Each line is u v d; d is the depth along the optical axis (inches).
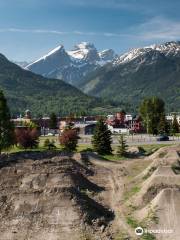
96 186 3171.8
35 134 5211.6
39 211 2327.8
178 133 7303.2
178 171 3154.5
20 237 2167.8
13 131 4126.5
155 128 7150.6
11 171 3223.4
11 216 2342.5
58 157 3754.9
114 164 4074.8
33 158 3858.3
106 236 2110.0
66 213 2282.2
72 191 2433.6
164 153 4224.9
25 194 2468.0
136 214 2411.4
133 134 7455.7
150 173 3321.9
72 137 4899.1
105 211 2490.2
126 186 3161.9
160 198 2357.3
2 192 2728.8
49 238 2133.4
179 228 2155.5
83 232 2155.5
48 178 2987.2
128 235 2127.2
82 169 3659.0
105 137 4734.3
